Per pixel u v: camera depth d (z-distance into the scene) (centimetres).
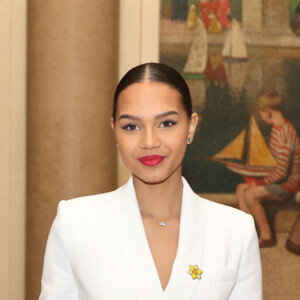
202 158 506
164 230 201
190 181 506
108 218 200
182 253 195
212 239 202
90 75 454
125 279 190
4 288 488
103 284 189
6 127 482
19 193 486
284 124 512
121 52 493
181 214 203
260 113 509
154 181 185
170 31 497
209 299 191
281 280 518
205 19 499
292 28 507
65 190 455
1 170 484
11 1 477
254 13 504
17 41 479
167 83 182
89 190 459
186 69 500
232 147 508
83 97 453
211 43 501
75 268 195
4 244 488
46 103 453
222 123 506
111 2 460
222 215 210
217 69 503
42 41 451
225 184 509
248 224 209
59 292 198
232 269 199
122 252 194
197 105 503
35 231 462
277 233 517
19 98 481
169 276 193
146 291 188
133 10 492
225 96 504
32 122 460
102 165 461
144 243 195
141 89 180
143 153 181
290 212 517
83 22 449
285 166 514
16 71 480
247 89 507
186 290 190
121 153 186
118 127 186
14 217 487
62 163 454
